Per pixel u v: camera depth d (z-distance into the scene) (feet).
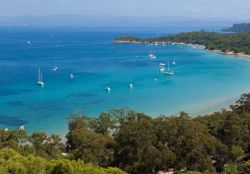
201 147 221.87
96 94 485.56
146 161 214.28
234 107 355.36
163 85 554.46
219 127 261.44
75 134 237.45
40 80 573.74
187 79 608.60
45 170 155.53
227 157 236.63
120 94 487.20
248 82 585.22
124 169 214.48
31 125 350.23
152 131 233.35
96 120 278.05
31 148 212.84
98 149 224.53
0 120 364.79
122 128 241.55
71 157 218.79
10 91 498.28
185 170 217.36
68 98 458.91
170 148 225.56
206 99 468.34
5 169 142.00
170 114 397.80
